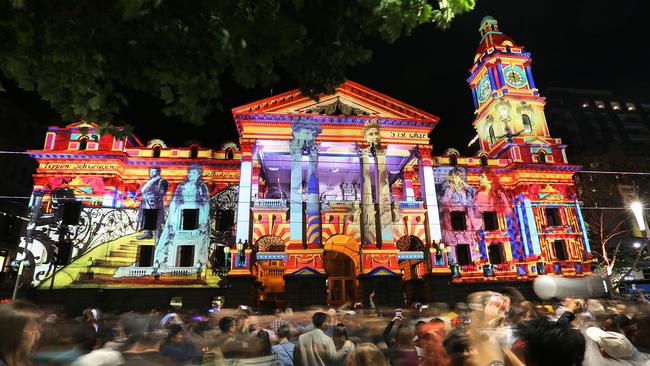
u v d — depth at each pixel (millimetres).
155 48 5918
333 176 39938
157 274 31406
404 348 6449
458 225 36531
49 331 5547
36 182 32438
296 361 6523
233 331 7035
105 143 33906
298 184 31719
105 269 31125
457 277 33812
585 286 29125
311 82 7004
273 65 6426
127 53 5980
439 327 5375
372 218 31875
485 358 4246
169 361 7051
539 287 11344
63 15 5410
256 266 33000
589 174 44031
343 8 6277
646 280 39250
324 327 7828
